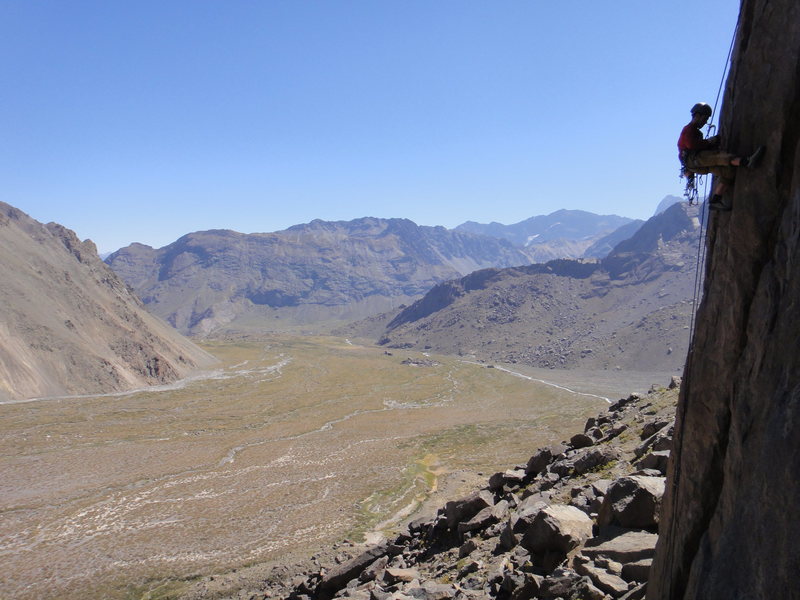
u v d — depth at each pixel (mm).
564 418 123938
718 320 8070
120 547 49625
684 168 8727
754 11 7547
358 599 18406
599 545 13781
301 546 47219
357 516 56094
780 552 5887
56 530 54812
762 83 7293
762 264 7297
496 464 79125
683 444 8719
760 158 7219
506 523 19797
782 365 6457
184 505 62406
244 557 45438
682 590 8406
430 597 15828
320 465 81000
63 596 40312
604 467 22578
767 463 6309
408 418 126312
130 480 73438
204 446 94750
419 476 73312
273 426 113938
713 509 7965
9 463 80250
